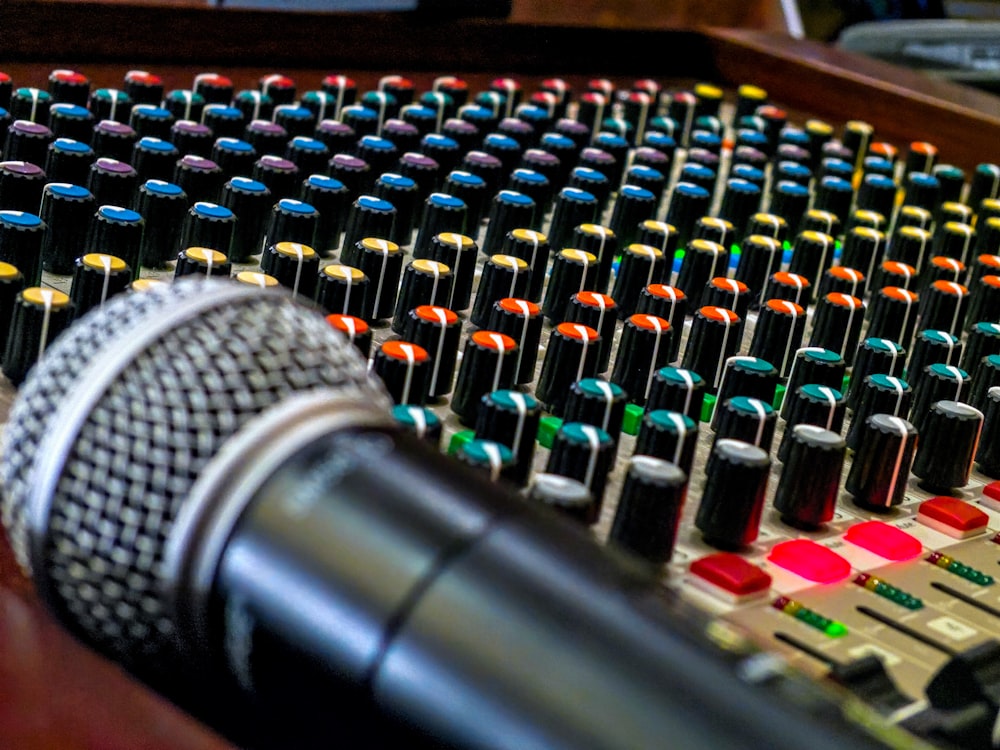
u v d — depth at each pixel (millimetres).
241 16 554
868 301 455
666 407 337
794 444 327
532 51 648
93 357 240
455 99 545
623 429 353
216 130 441
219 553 223
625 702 205
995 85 868
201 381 233
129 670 253
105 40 524
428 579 215
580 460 299
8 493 242
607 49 676
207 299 246
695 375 341
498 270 377
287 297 257
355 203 396
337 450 227
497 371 333
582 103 566
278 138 442
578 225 433
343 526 219
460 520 220
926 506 345
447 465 230
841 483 354
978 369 386
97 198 381
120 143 409
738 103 640
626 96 588
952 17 910
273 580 220
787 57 691
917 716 276
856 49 847
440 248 381
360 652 216
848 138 595
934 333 399
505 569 215
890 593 312
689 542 315
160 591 231
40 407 241
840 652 292
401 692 214
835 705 211
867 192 524
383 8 595
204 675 239
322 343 250
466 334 384
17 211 364
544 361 354
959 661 292
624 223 449
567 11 696
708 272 422
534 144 522
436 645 212
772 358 388
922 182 535
